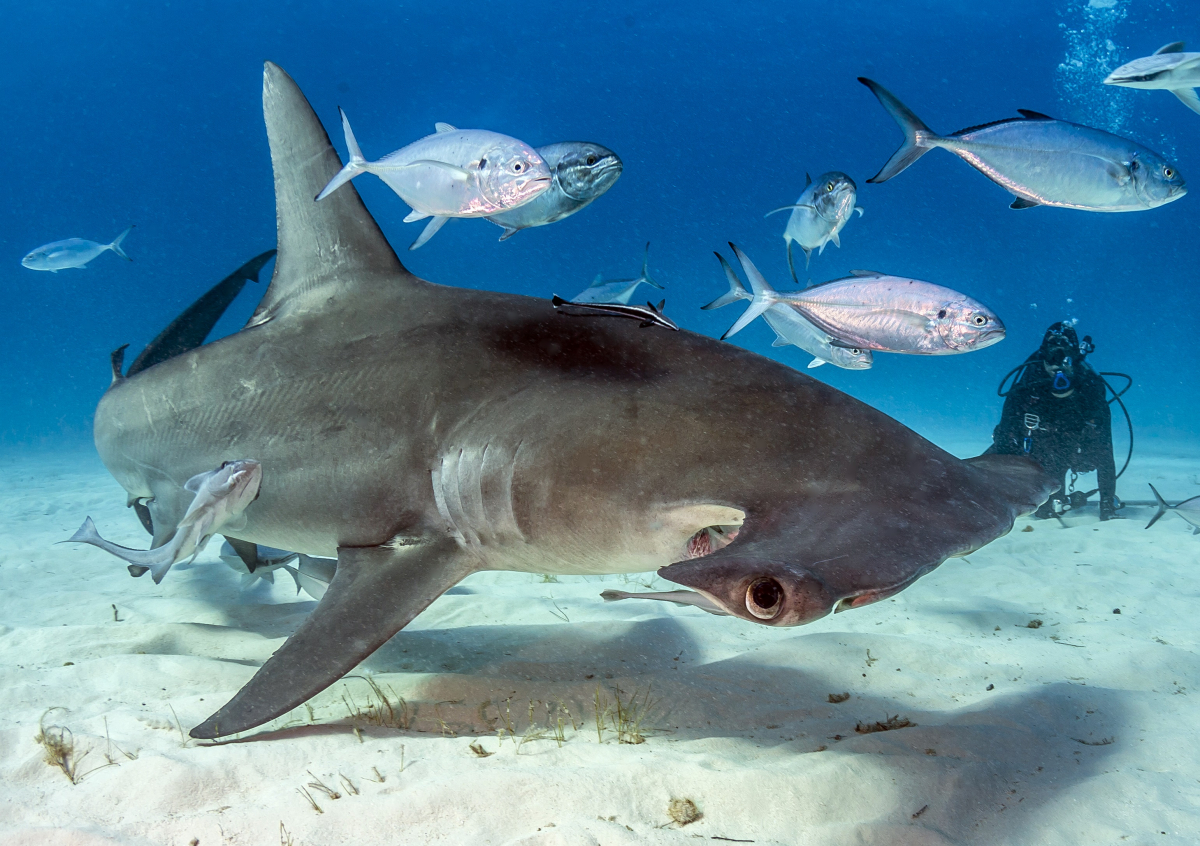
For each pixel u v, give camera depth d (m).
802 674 2.04
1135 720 1.79
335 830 1.37
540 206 2.11
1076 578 2.99
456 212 1.77
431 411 1.77
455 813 1.40
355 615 1.60
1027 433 4.41
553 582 3.07
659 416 1.60
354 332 1.92
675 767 1.51
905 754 1.60
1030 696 1.86
